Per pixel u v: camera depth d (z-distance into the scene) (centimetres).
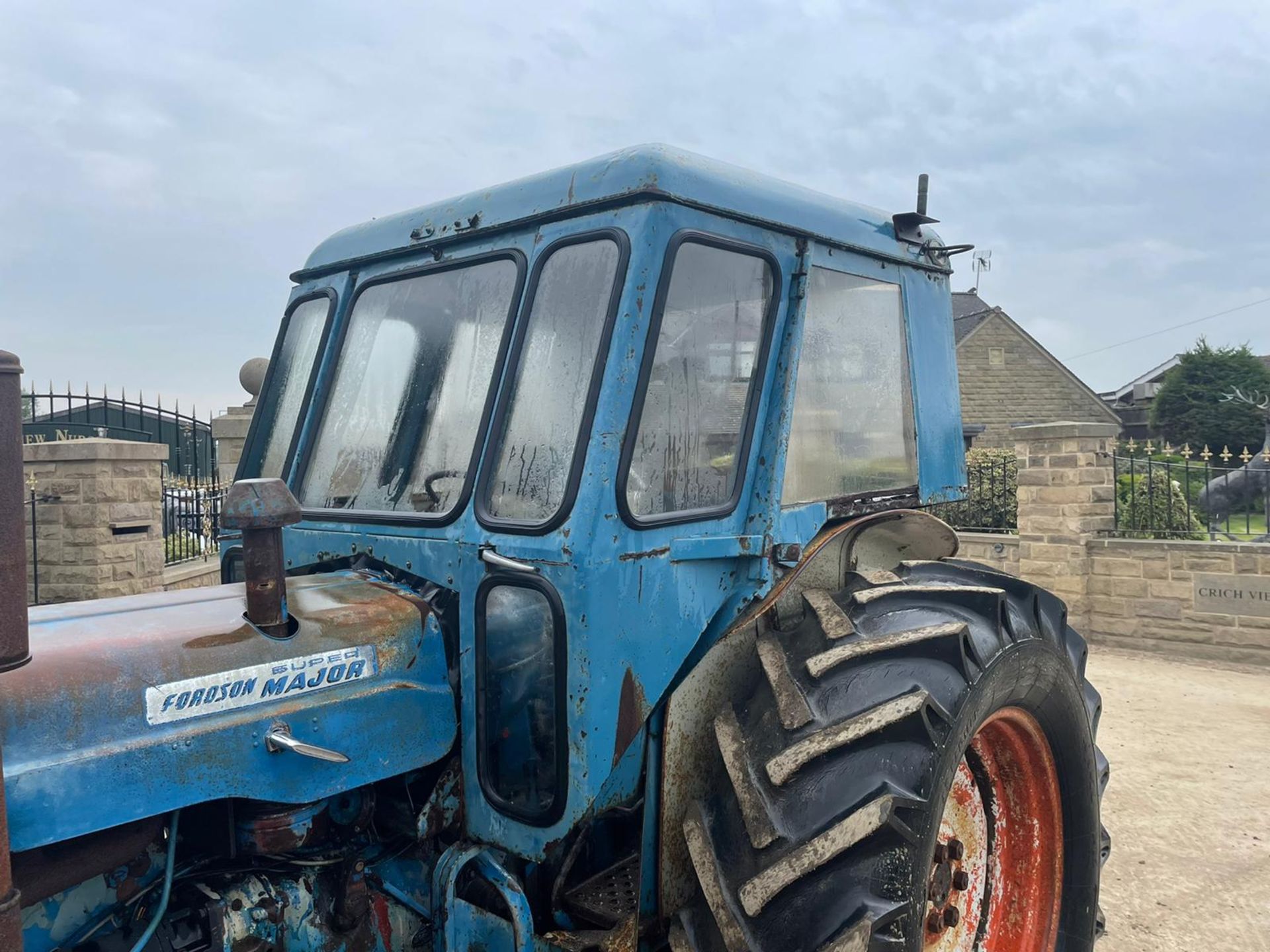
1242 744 564
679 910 218
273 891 204
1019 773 279
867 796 206
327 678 205
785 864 200
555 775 208
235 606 219
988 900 280
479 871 220
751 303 246
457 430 240
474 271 248
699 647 237
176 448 1046
